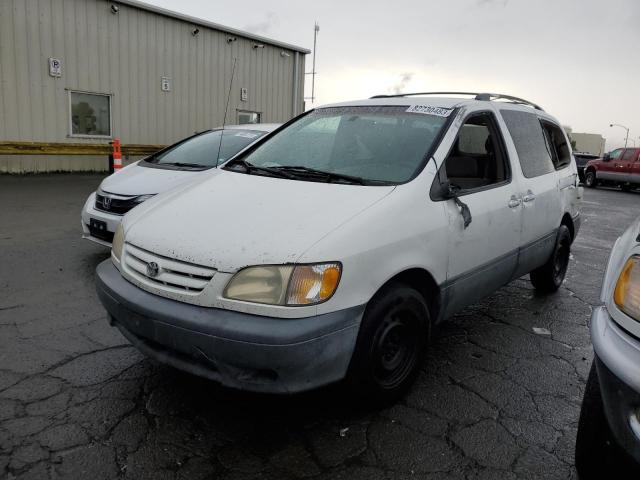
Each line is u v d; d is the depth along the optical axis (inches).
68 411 111.4
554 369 139.9
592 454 90.3
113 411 112.1
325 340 96.1
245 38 637.9
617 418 76.9
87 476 92.2
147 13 546.0
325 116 157.1
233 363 94.3
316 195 114.8
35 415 109.5
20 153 463.8
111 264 120.8
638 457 74.2
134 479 92.1
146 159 263.9
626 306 79.3
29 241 248.4
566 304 194.4
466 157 133.3
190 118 603.2
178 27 573.9
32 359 133.6
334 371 99.9
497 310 185.5
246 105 657.6
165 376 127.5
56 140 502.9
